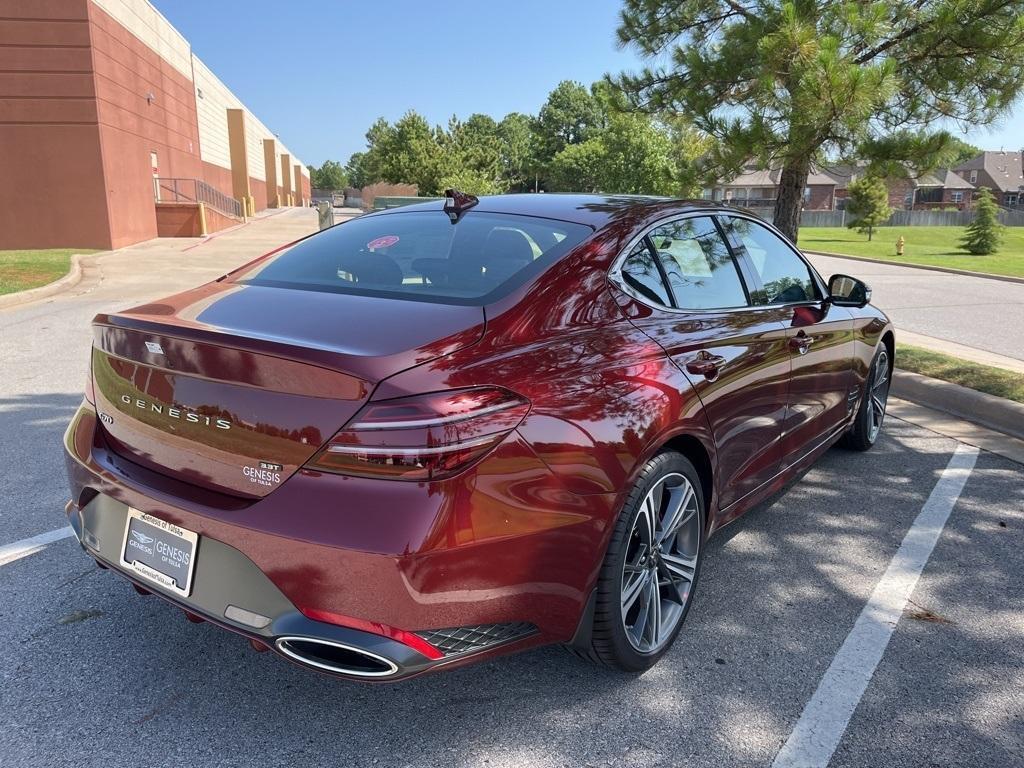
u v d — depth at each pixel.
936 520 4.08
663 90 9.67
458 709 2.53
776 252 3.94
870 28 7.74
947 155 8.45
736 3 9.07
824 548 3.75
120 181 22.02
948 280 19.88
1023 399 5.92
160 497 2.28
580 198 3.36
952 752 2.37
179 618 3.01
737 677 2.72
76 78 20.03
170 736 2.36
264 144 65.44
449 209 3.23
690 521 2.90
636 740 2.39
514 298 2.47
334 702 2.54
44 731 2.36
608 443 2.37
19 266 14.69
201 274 16.12
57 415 5.66
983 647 2.93
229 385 2.17
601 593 2.45
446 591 2.04
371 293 2.64
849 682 2.71
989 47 7.61
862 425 4.97
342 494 2.01
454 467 2.02
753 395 3.24
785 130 8.40
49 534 3.69
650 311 2.86
